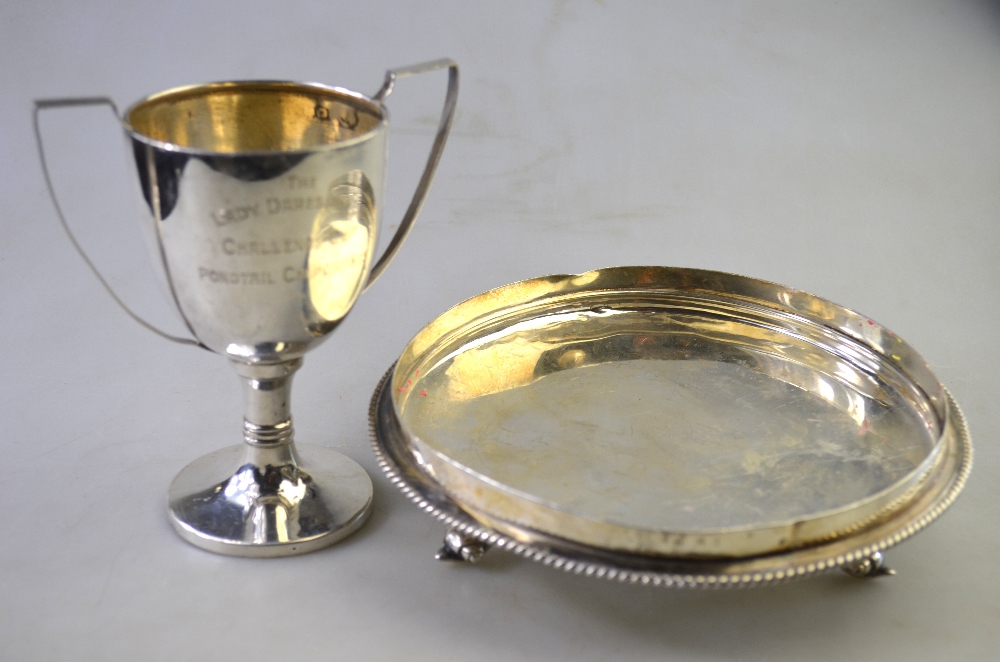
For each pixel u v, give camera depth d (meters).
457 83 1.29
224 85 1.29
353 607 1.21
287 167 1.07
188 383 1.65
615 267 1.63
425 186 1.33
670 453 1.33
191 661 1.12
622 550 1.04
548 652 1.15
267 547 1.29
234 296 1.15
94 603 1.20
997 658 1.16
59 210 1.11
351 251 1.19
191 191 1.08
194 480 1.38
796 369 1.52
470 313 1.53
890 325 1.87
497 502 1.08
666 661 1.14
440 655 1.14
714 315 1.63
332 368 1.71
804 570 1.03
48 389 1.61
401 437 1.22
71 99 1.08
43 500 1.37
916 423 1.37
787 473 1.29
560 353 1.54
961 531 1.37
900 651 1.17
